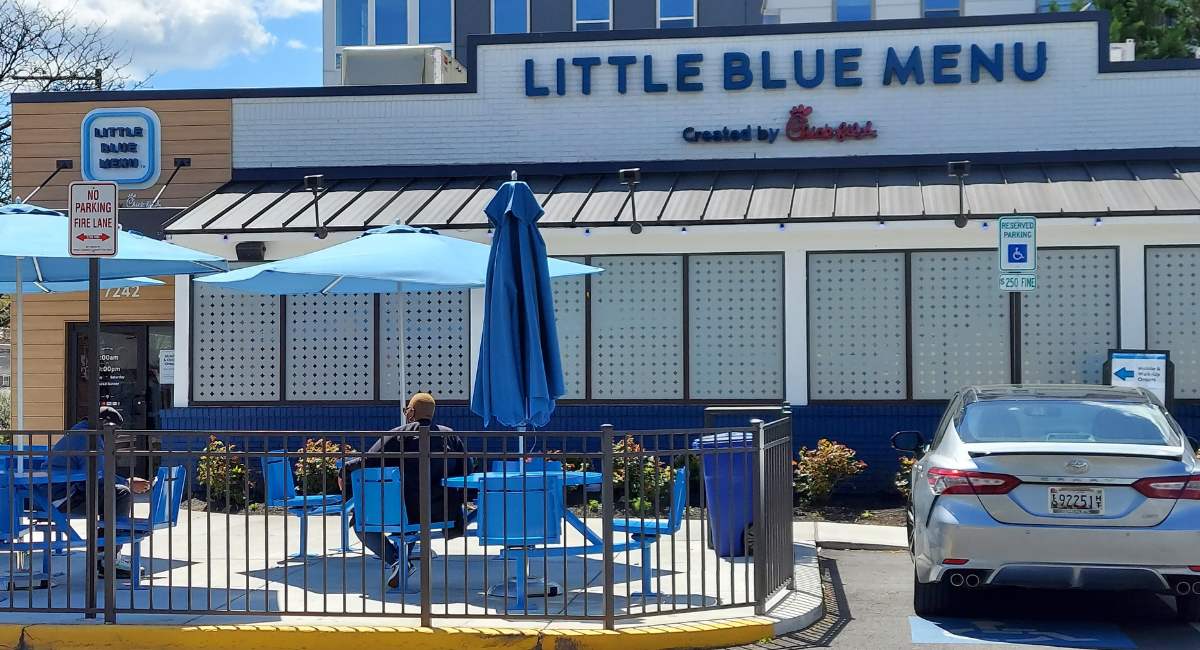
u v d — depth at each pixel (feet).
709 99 55.88
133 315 58.23
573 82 56.65
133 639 25.40
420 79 65.51
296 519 43.73
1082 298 48.93
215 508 47.93
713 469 35.47
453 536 29.32
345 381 52.85
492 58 57.06
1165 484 24.97
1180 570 24.75
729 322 50.80
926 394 49.83
